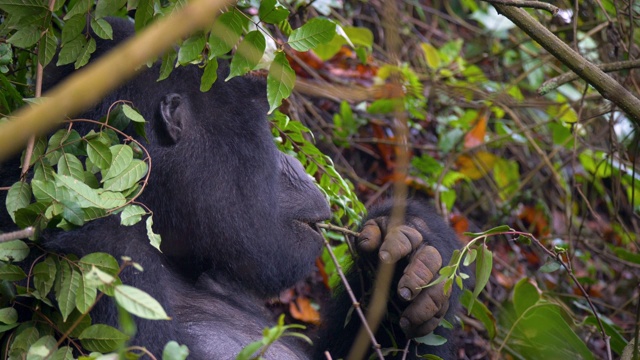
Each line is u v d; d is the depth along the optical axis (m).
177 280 4.43
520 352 5.80
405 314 4.38
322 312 5.73
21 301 3.58
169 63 3.85
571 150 8.20
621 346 5.46
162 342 3.70
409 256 4.52
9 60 4.25
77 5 3.82
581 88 8.74
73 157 3.64
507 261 8.05
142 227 4.04
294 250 4.55
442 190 7.51
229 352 4.13
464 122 8.13
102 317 3.57
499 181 8.37
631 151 8.18
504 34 9.17
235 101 4.36
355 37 7.31
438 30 9.66
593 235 8.50
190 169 4.21
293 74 3.79
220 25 3.65
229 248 4.36
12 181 3.99
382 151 8.00
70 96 1.66
